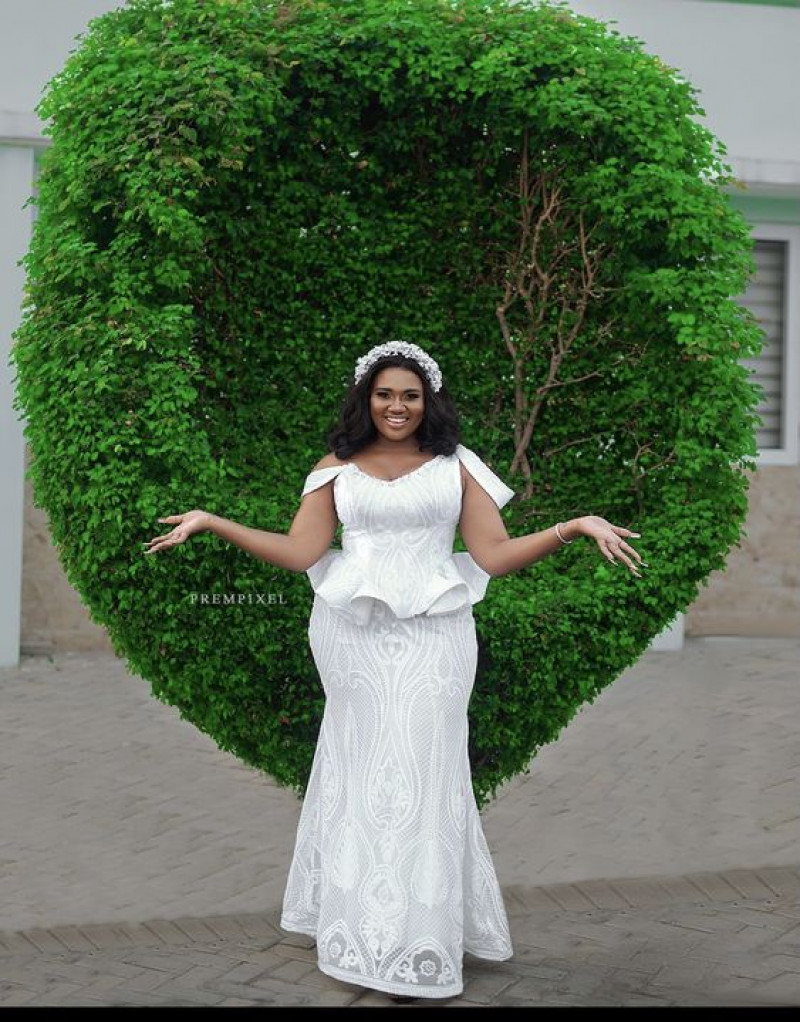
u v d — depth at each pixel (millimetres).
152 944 4172
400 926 3719
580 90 4938
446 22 5023
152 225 4535
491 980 3906
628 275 5008
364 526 3916
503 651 4434
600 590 4539
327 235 5184
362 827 3809
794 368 9227
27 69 7824
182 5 4812
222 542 4293
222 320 5082
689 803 5684
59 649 8703
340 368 5215
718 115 8711
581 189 5086
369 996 3789
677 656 8688
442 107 5102
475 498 3967
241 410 5090
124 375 4406
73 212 4625
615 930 4297
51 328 4500
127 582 4320
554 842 5188
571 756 6383
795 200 9055
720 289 4793
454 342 5348
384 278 5266
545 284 5266
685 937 4242
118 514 4234
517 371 5301
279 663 4363
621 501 5125
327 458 4023
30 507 8602
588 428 5285
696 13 8664
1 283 7887
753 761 6324
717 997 3770
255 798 5766
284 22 4883
